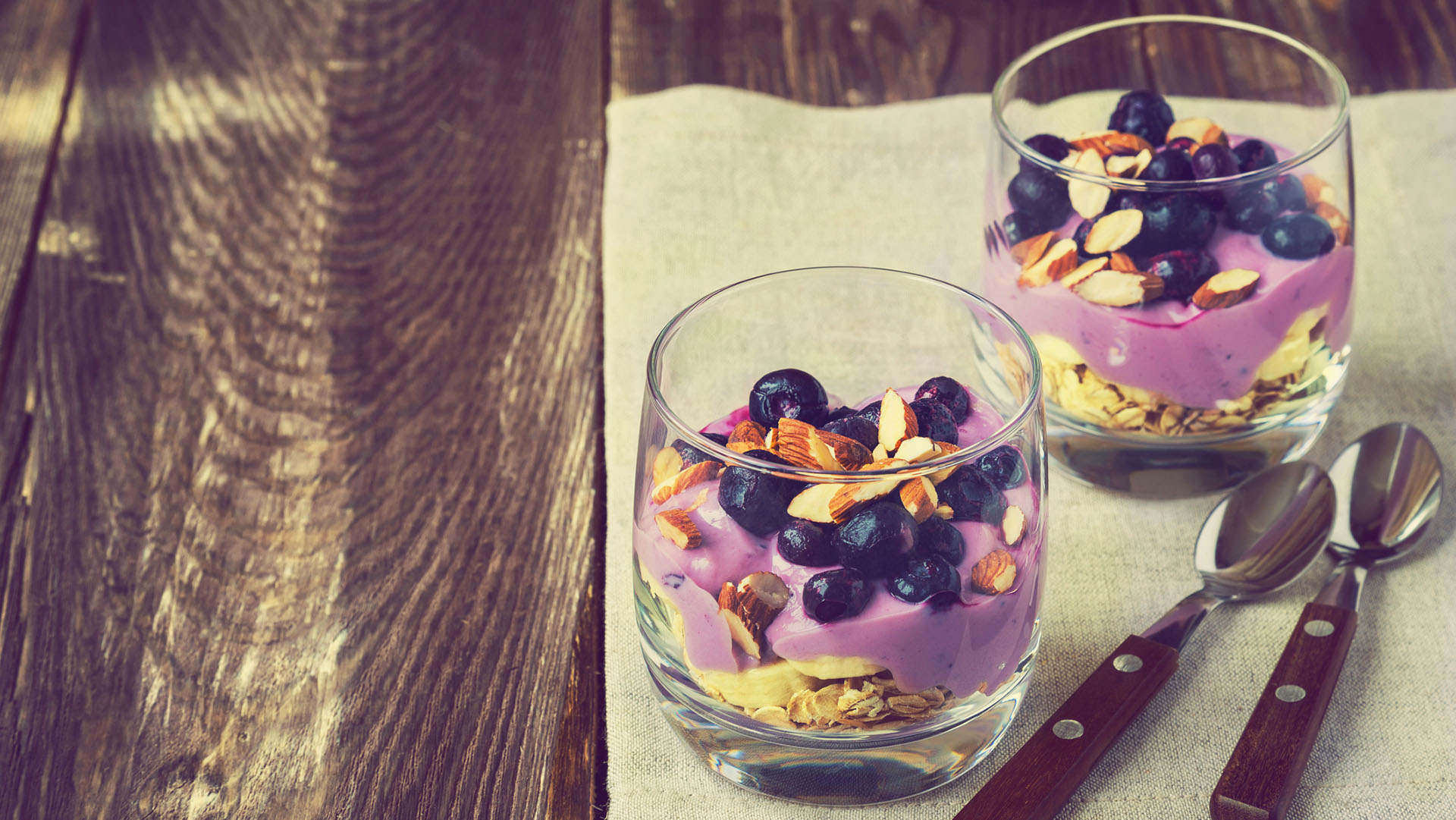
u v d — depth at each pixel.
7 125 0.91
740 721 0.62
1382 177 0.83
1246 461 0.71
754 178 0.85
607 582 0.70
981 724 0.63
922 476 0.59
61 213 0.86
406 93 0.92
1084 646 0.68
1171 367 0.69
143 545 0.72
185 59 0.96
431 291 0.82
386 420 0.76
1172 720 0.66
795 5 1.00
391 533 0.72
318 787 0.65
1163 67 0.76
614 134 0.87
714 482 0.60
